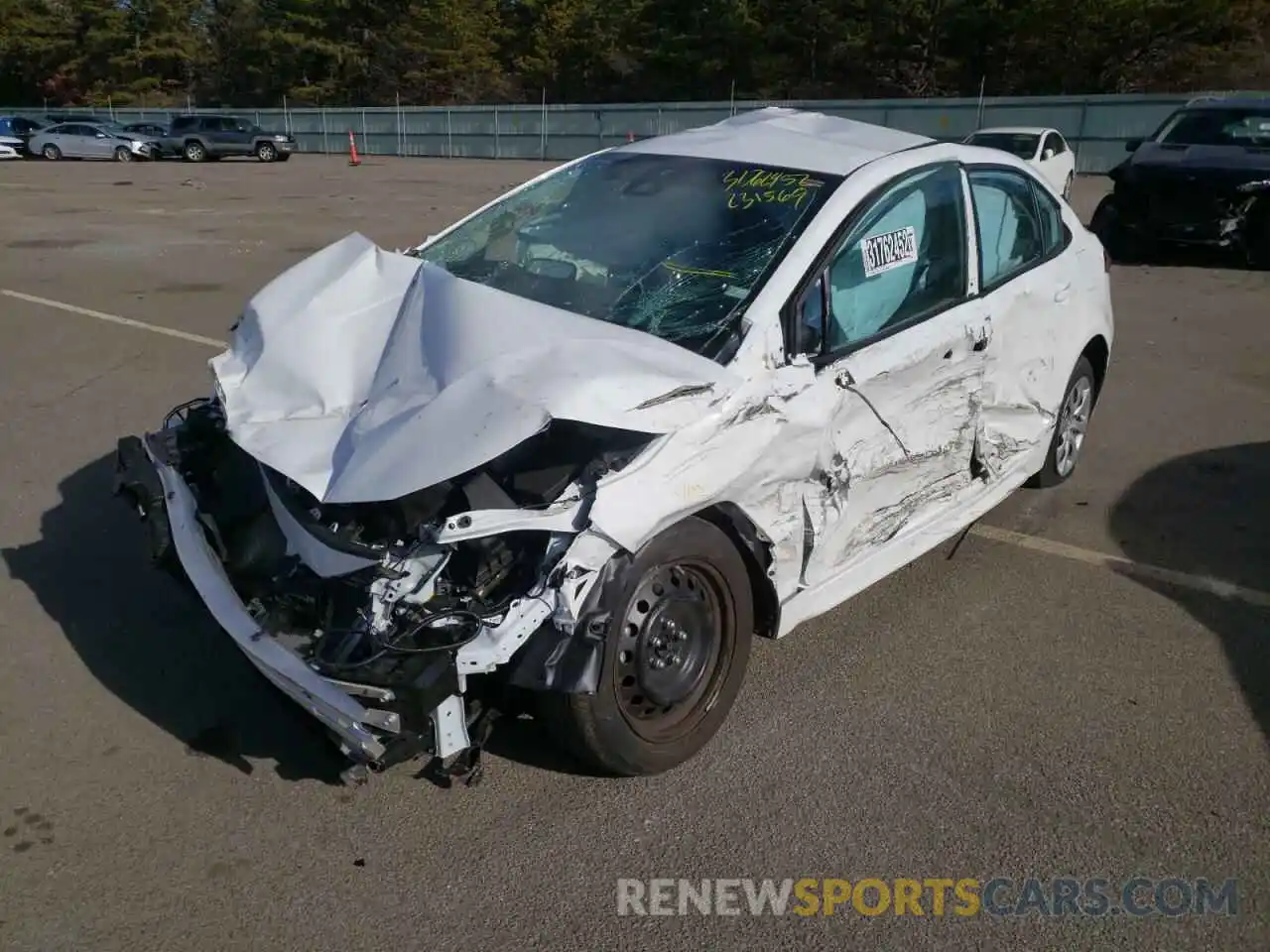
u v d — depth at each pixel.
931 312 4.14
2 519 5.16
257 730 3.58
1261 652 4.21
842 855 3.07
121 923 2.75
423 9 59.47
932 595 4.62
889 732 3.63
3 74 68.81
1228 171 12.34
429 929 2.76
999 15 43.22
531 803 3.24
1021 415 4.86
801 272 3.61
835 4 45.78
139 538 4.97
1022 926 2.84
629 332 3.49
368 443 3.12
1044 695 3.88
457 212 18.80
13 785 3.27
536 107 41.78
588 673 2.96
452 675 2.85
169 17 66.88
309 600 3.16
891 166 4.14
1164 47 41.62
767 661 4.07
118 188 24.28
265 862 2.98
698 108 38.38
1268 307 10.52
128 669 3.92
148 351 8.28
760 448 3.33
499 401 3.02
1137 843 3.14
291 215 18.12
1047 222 5.16
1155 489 5.84
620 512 2.98
